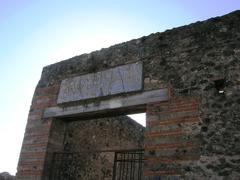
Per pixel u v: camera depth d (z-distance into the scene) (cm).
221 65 478
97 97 593
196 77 494
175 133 473
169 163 459
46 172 607
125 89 560
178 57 529
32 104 696
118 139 986
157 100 516
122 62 596
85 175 815
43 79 714
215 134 438
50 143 630
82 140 819
